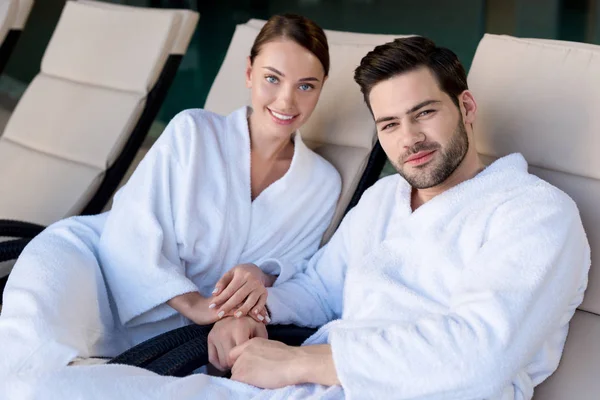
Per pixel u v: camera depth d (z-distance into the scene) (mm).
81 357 1829
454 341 1418
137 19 2947
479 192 1642
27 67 5930
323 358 1557
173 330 1804
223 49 5973
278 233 2105
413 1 6977
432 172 1650
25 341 1727
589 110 1733
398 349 1452
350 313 1742
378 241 1808
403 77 1624
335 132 2314
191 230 2004
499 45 1895
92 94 2959
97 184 2793
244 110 2129
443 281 1637
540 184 1577
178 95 5305
